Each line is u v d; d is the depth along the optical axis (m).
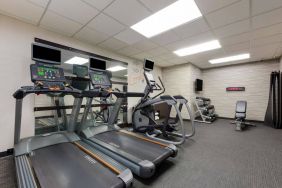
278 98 4.75
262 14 2.56
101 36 3.46
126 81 5.09
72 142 2.46
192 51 4.61
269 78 5.63
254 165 2.21
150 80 3.56
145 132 3.68
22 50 2.79
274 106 4.87
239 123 4.65
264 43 3.92
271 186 1.70
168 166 2.19
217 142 3.29
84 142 2.59
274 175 1.93
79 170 1.58
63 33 3.30
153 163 1.82
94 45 4.02
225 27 3.04
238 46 4.16
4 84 2.59
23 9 2.41
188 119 6.19
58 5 2.31
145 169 1.71
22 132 2.81
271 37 3.52
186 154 2.62
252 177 1.88
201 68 7.20
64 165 1.69
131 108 5.16
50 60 2.50
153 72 6.59
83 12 2.50
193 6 2.37
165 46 4.13
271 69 5.60
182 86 6.43
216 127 4.88
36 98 2.99
